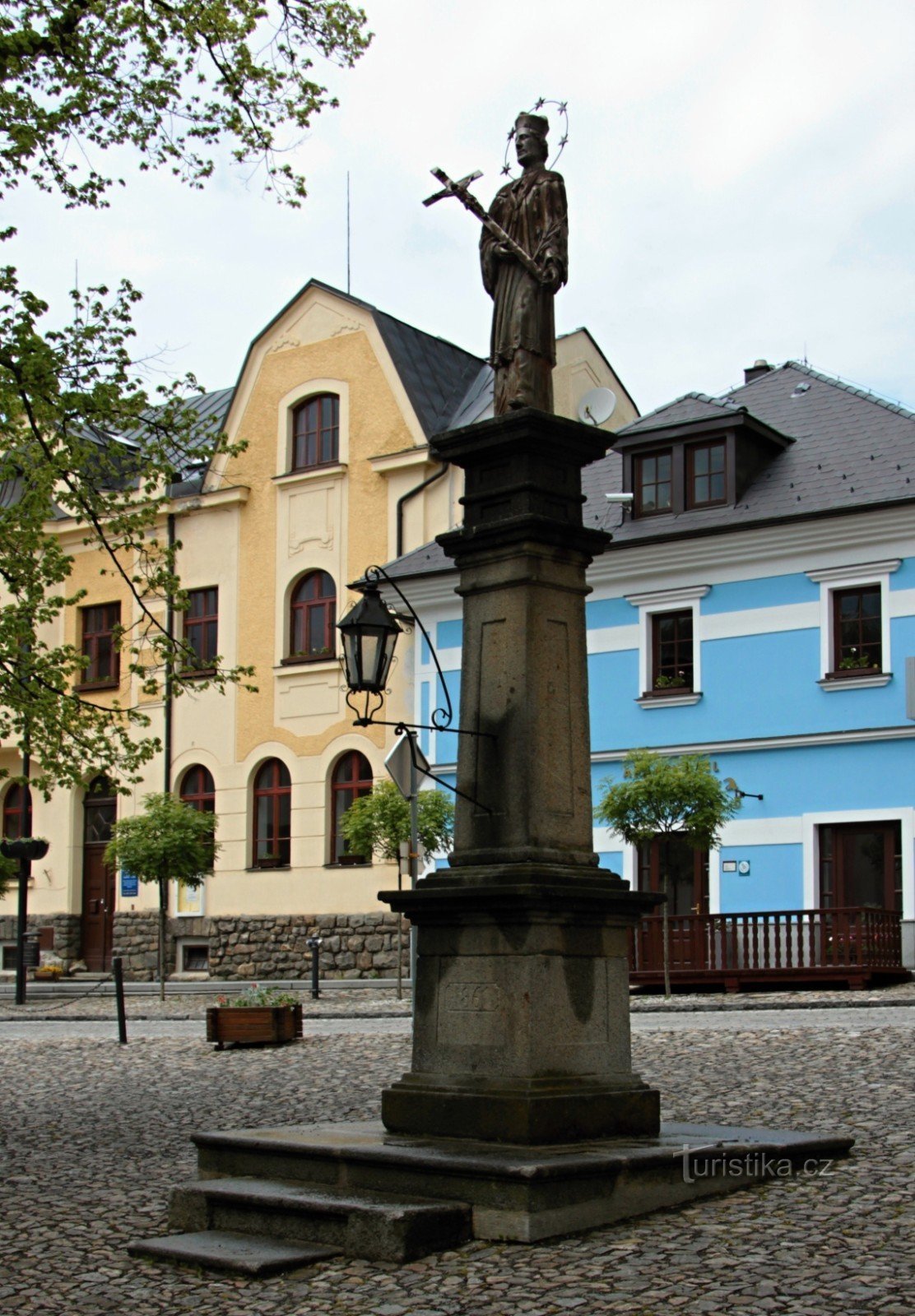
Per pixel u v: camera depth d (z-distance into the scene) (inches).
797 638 1058.7
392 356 1307.8
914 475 1035.9
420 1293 272.5
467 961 346.3
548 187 380.2
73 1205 366.0
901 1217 302.8
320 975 1285.7
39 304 561.3
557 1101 331.3
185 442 611.8
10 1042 805.9
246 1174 345.1
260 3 596.7
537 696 354.9
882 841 1023.6
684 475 1121.4
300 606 1350.9
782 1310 249.0
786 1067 524.1
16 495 1186.0
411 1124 347.3
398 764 645.3
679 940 956.6
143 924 1408.7
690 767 918.4
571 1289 267.3
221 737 1375.5
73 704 589.9
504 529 360.5
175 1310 274.2
